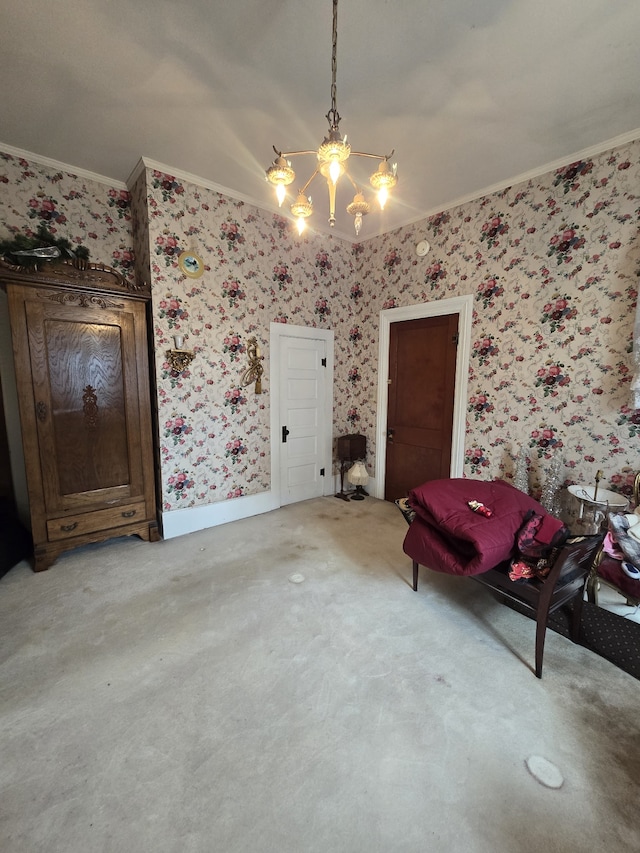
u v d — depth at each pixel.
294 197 3.29
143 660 1.80
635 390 2.34
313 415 4.20
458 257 3.33
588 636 1.98
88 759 1.33
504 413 3.12
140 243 3.01
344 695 1.62
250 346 3.54
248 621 2.10
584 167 2.56
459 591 2.44
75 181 2.91
